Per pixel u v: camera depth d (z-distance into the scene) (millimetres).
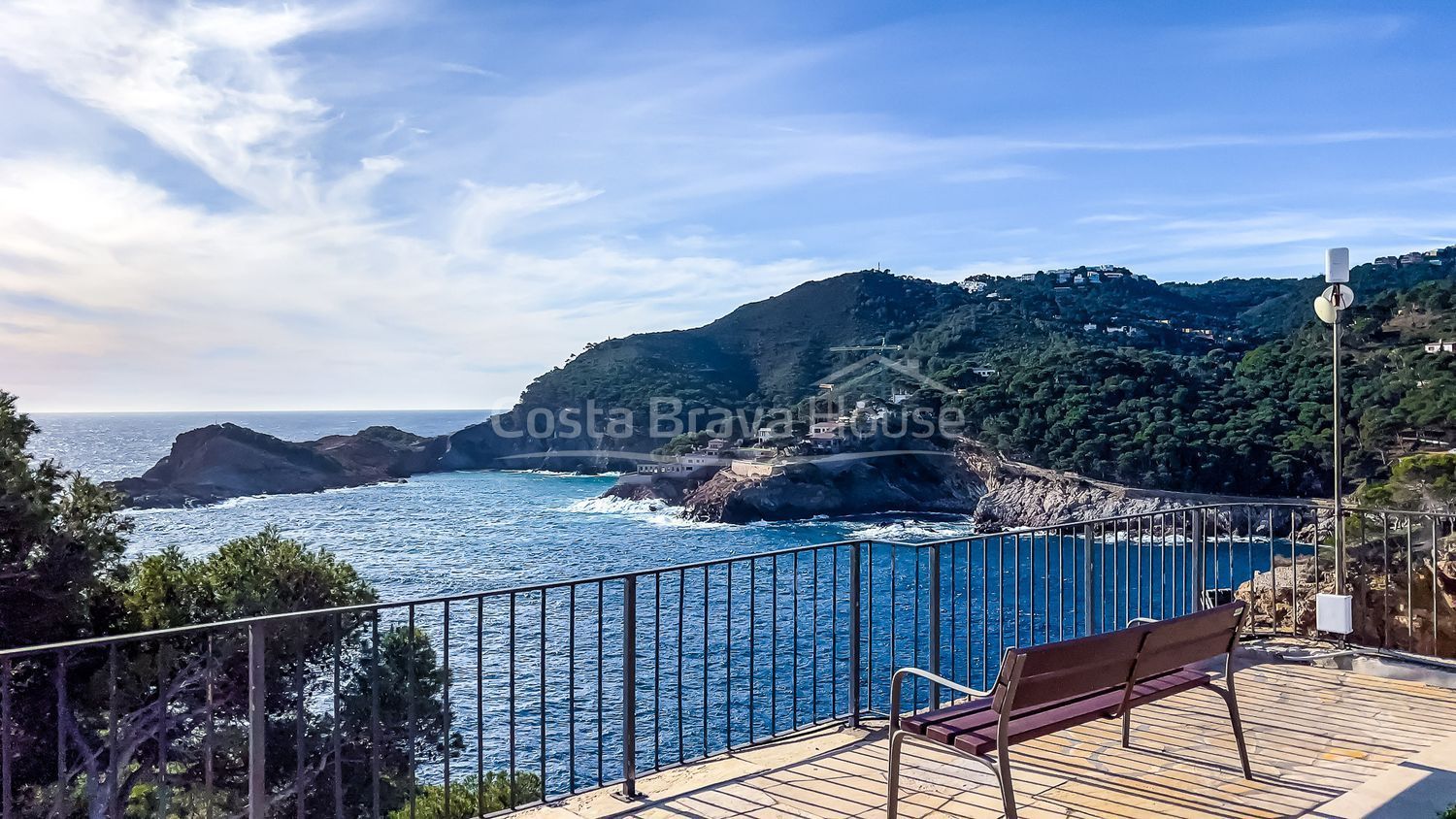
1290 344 100125
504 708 28656
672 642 34156
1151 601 6277
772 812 3863
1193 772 4199
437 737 12984
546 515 109875
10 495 11828
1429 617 7039
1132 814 3730
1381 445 68688
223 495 137375
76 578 12500
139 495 126688
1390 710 5090
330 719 11867
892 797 3564
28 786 10867
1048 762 4387
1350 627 6098
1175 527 6488
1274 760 4348
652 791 4152
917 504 107500
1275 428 85250
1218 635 4051
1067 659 3301
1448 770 3982
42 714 11227
